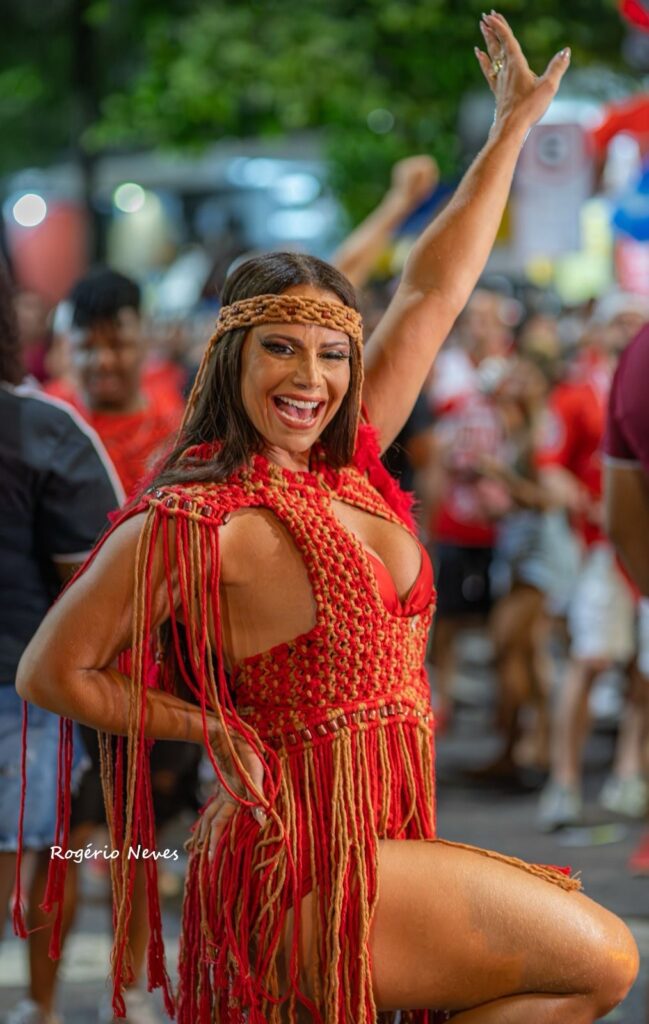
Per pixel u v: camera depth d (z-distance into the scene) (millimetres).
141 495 3438
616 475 4883
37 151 18672
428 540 9578
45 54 17234
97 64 15203
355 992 3334
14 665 4598
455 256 4027
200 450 3496
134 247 19297
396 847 3418
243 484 3412
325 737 3393
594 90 13062
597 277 14398
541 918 3355
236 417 3453
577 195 10109
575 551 9016
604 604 8289
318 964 3342
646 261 13219
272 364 3398
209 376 3490
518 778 9227
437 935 3342
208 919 3424
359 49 13102
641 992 5816
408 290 4035
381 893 3354
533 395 9094
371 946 3344
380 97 12969
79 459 4723
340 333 3447
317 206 18250
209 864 3438
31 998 5094
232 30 13281
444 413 9602
